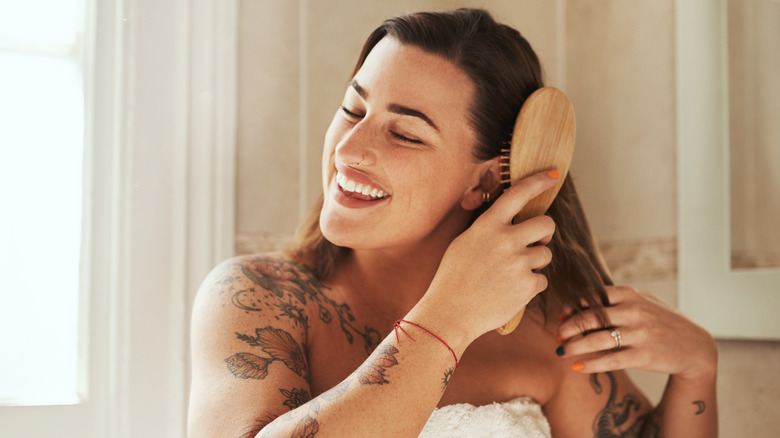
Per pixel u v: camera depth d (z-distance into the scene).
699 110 1.15
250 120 1.32
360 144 0.76
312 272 0.89
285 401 0.66
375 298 0.89
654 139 1.25
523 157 0.77
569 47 1.42
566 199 0.94
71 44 1.27
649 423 0.98
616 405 0.98
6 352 1.20
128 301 1.24
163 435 1.25
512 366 0.92
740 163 1.08
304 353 0.77
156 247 1.26
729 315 1.09
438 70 0.80
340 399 0.60
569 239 0.92
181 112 1.28
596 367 0.87
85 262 1.24
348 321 0.85
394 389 0.61
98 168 1.25
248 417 0.63
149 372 1.25
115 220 1.25
